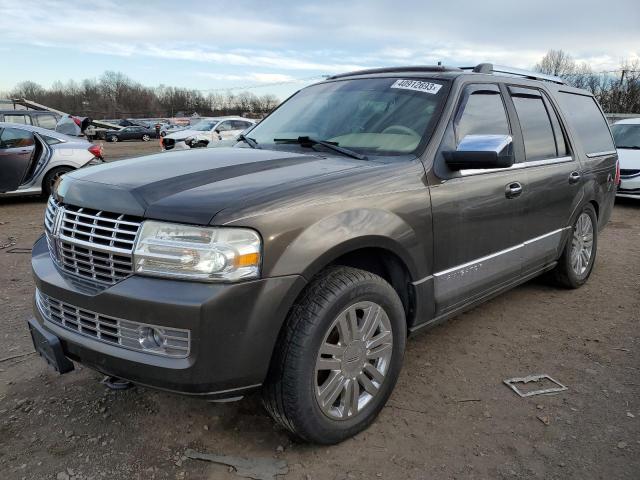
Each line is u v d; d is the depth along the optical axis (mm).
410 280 2877
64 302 2451
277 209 2275
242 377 2232
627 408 2973
